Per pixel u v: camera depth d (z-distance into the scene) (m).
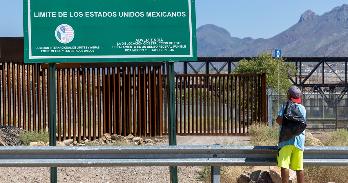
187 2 14.30
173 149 12.91
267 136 25.08
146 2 14.21
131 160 12.91
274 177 14.67
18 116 27.44
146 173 18.50
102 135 27.84
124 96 28.06
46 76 27.50
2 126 26.75
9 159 12.78
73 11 14.07
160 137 28.12
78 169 19.08
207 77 29.59
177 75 29.34
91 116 28.34
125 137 27.69
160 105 28.22
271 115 30.19
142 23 14.21
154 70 28.20
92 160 12.88
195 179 17.61
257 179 14.94
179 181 17.25
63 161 12.83
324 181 15.62
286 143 12.79
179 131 29.38
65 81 27.38
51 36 14.03
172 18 14.27
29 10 13.96
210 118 30.22
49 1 14.02
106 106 27.94
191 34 14.30
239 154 13.12
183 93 31.44
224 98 29.56
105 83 27.94
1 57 27.42
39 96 27.34
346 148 13.10
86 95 27.64
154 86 28.19
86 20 14.11
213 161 13.02
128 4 14.19
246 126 30.81
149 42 14.23
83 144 26.67
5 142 24.67
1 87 27.77
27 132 25.83
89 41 14.11
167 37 14.27
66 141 26.62
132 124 28.20
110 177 17.78
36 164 12.76
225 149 13.02
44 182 16.84
